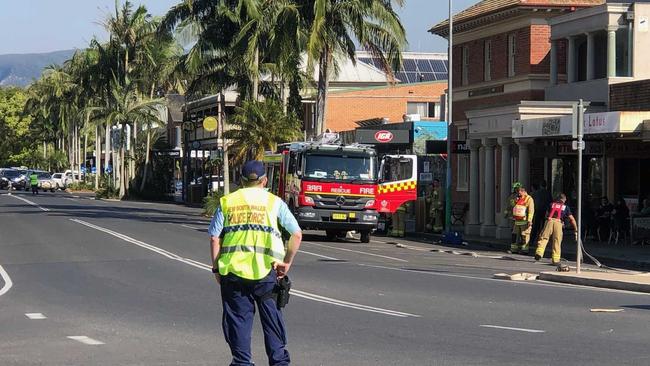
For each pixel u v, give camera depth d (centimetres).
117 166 9575
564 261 2867
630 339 1338
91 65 9100
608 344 1294
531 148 3984
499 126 3828
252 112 5047
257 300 962
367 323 1506
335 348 1268
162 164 8894
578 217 2339
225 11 5197
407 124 5153
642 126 3023
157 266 2516
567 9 4316
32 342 1332
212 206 5184
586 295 1922
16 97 16012
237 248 952
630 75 3791
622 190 3816
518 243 3186
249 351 961
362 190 3559
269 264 954
